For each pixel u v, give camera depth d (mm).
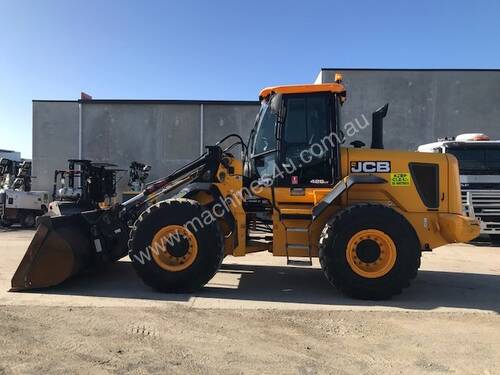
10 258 9422
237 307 5793
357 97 19594
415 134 19625
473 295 6684
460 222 6645
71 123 22078
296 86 6793
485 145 12727
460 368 4047
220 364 4043
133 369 3910
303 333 4867
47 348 4352
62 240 6535
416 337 4805
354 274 6203
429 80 19578
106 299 6086
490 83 19547
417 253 6199
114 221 7191
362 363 4121
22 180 19891
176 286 6410
